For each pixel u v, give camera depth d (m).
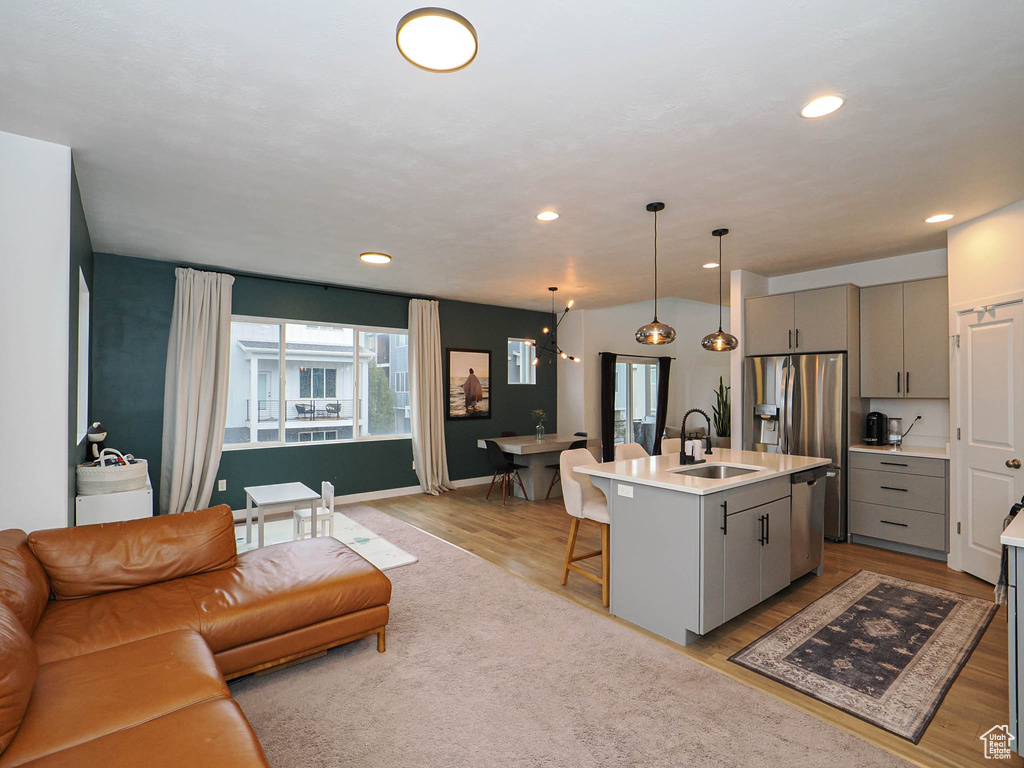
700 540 2.68
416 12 1.52
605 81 2.00
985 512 3.63
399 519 5.34
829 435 4.75
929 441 4.71
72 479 2.87
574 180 2.98
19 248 2.45
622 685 2.37
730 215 3.58
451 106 2.19
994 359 3.53
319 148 2.58
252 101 2.15
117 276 4.66
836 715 2.17
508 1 1.56
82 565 2.29
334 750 1.93
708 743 1.98
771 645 2.75
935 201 3.31
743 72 1.94
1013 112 2.23
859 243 4.30
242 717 1.50
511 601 3.29
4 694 1.33
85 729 1.41
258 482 5.47
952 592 3.47
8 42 1.76
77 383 3.03
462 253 4.55
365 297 6.21
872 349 4.78
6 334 2.42
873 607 3.23
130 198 3.23
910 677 2.45
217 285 5.03
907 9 1.60
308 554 2.81
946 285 4.37
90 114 2.26
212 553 2.60
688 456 3.66
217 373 5.03
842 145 2.54
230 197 3.22
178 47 1.79
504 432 7.32
